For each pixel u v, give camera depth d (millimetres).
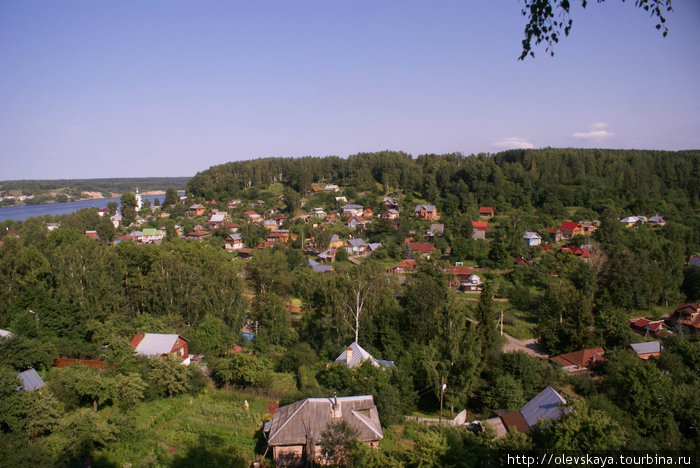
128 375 29734
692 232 81625
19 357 29766
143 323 39688
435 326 40344
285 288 49125
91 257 45969
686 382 31109
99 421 23875
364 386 28938
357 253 85812
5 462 19812
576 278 61812
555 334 44781
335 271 66500
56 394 26219
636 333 48906
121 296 46500
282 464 23000
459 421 29688
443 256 79688
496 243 74688
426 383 32844
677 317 54969
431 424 27812
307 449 22422
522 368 34656
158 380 30453
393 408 27750
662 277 60156
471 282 64250
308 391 28828
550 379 34094
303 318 45562
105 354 33219
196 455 23641
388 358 38188
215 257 56594
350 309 42875
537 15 9750
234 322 43562
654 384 25688
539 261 71438
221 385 33531
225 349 40594
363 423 24219
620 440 19141
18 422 22125
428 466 20172
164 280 45656
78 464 21828
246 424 27500
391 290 48875
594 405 26109
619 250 68875
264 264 49094
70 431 22984
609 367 36375
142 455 23344
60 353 34750
